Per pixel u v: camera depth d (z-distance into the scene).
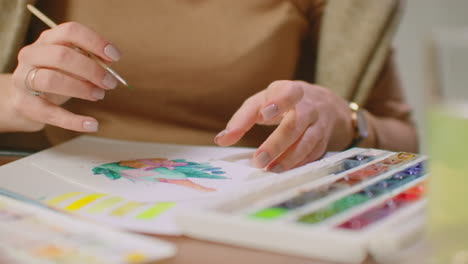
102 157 0.57
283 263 0.32
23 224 0.34
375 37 0.84
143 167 0.52
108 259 0.28
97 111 0.81
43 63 0.56
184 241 0.35
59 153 0.58
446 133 0.26
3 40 0.78
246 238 0.31
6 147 0.82
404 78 1.30
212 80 0.82
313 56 0.94
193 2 0.81
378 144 0.79
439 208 0.27
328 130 0.60
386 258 0.30
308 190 0.37
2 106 0.63
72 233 0.32
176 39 0.80
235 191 0.36
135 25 0.79
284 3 0.85
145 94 0.81
